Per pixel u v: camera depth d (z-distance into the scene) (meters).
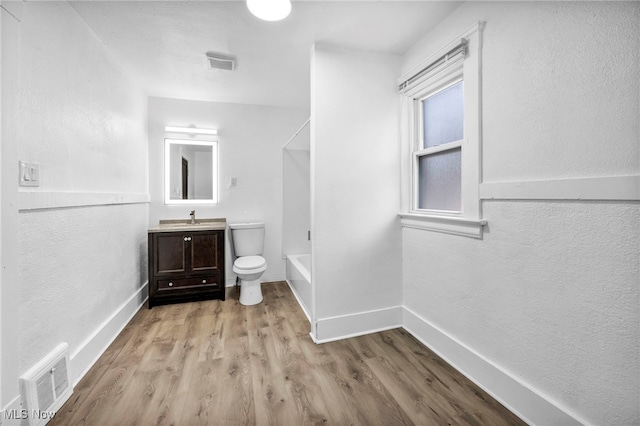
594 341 1.07
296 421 1.30
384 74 2.17
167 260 2.74
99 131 1.97
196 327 2.27
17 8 1.18
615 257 1.00
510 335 1.39
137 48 2.12
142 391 1.50
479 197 1.53
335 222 2.08
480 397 1.46
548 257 1.21
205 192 3.30
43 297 1.37
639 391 0.96
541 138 1.23
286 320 2.41
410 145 2.19
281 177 3.53
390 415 1.34
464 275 1.66
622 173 0.98
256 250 3.24
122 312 2.27
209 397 1.46
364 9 1.68
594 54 1.04
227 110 3.33
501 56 1.41
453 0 1.60
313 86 2.03
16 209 1.19
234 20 1.79
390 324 2.23
